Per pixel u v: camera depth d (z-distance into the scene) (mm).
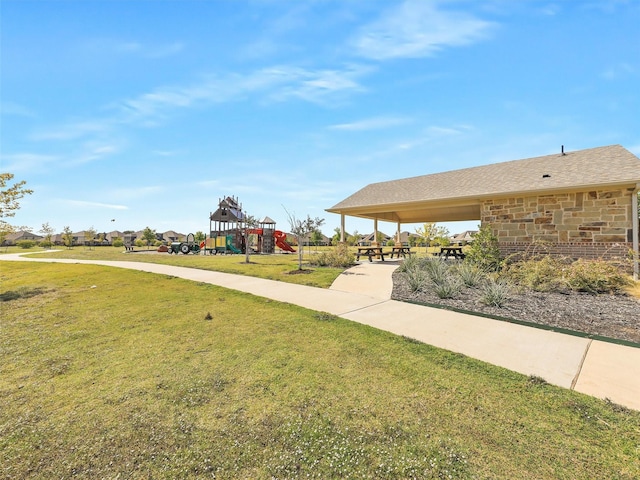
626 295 6867
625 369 3449
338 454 2160
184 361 3838
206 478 1954
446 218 19500
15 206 10680
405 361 3734
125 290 8578
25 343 4574
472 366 3576
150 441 2326
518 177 11117
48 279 10781
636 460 2057
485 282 8086
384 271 11062
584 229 9062
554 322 5180
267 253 26281
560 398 2871
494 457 2109
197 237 50219
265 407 2781
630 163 9070
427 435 2361
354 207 14117
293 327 5102
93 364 3801
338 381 3260
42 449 2248
